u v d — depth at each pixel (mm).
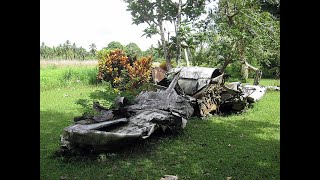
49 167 4297
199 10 13031
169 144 5445
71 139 4367
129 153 4836
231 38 12180
